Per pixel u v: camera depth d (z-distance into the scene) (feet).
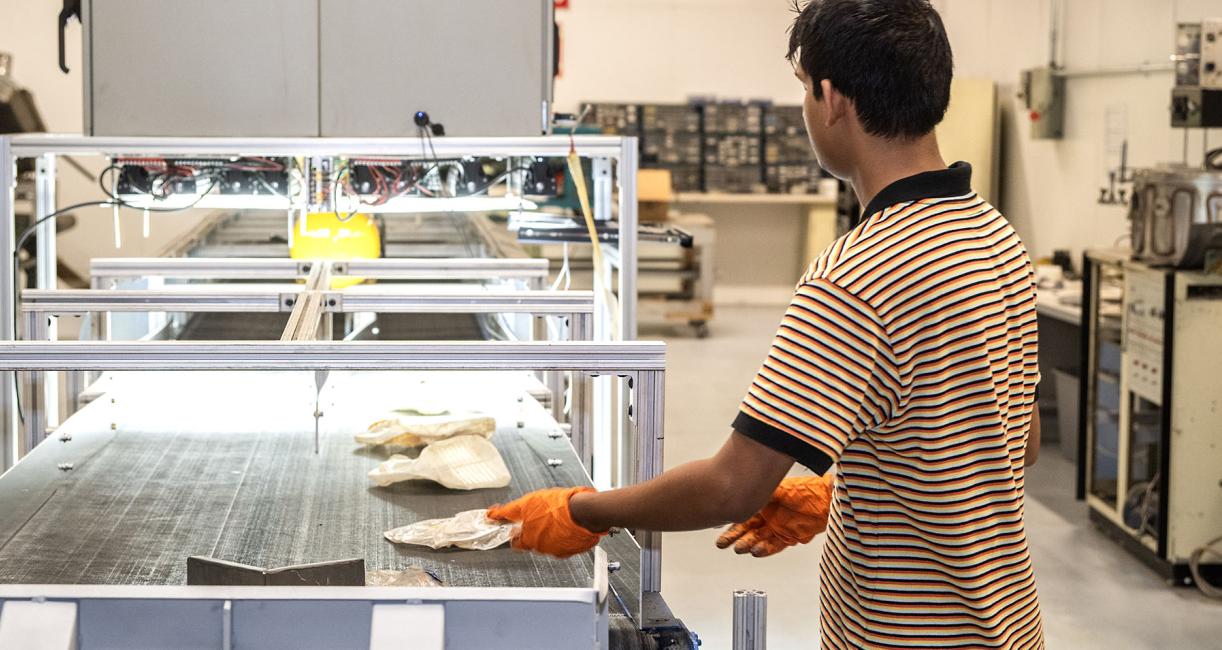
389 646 3.51
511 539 4.41
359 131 8.14
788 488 4.93
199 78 8.00
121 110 8.00
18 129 18.63
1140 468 14.17
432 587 3.77
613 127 31.73
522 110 8.23
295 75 8.04
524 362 5.00
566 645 3.68
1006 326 4.17
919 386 4.00
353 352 4.92
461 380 7.93
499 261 9.89
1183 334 12.62
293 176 9.32
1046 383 20.10
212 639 3.59
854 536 4.28
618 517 4.11
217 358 4.90
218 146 8.06
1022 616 4.33
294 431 6.82
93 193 28.45
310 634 3.61
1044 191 23.80
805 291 4.00
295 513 5.51
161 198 9.16
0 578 4.65
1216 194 12.28
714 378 24.13
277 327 10.52
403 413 6.95
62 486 5.82
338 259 9.68
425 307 7.68
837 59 4.10
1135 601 12.53
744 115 32.17
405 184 9.23
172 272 9.77
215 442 6.57
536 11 8.17
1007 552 4.24
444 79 8.14
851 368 3.91
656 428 5.11
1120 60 20.16
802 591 12.82
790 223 34.35
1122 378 14.01
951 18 29.12
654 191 28.53
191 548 5.03
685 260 28.68
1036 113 22.90
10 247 8.23
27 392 7.43
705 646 11.29
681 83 33.19
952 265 3.98
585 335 7.79
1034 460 4.86
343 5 8.02
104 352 4.88
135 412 7.11
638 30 32.89
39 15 27.99
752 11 33.06
